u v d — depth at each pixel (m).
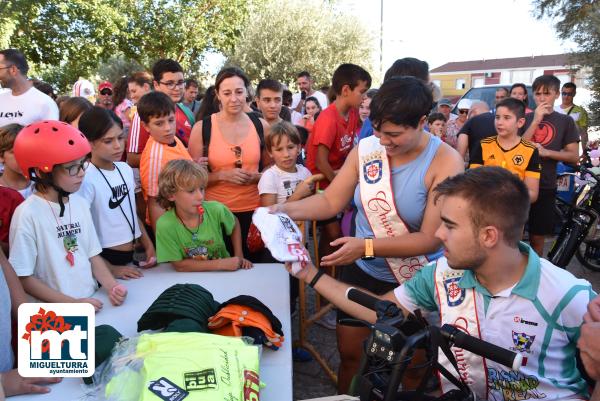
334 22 18.62
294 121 7.56
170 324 1.68
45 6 16.12
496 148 3.62
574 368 1.47
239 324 1.69
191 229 2.48
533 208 4.16
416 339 1.16
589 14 9.75
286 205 2.14
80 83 6.81
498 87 8.81
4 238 2.19
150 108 2.87
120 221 2.57
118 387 1.37
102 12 16.19
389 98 1.75
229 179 3.07
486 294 1.47
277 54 17.73
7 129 2.44
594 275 4.73
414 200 1.96
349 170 2.17
